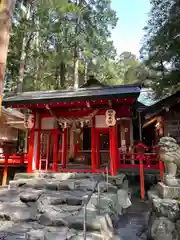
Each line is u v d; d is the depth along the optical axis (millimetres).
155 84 12555
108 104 7094
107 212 4070
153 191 4488
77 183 6031
